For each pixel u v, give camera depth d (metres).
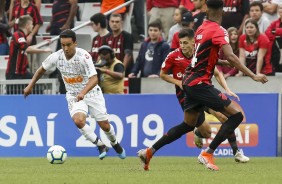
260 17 47.12
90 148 42.59
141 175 28.75
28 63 50.75
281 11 45.72
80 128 36.25
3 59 52.72
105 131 37.03
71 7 53.38
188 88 29.62
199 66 29.44
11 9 55.09
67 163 37.00
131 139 42.41
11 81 47.91
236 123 29.75
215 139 30.09
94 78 34.75
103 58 43.94
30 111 42.97
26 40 49.31
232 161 37.69
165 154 42.28
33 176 28.73
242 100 41.66
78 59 35.00
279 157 40.97
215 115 36.88
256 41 44.72
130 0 52.75
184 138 42.12
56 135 42.84
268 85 44.69
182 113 42.00
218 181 26.23
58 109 42.81
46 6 58.34
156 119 42.25
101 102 36.66
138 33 54.22
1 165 35.91
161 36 47.44
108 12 51.03
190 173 29.59
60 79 47.03
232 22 48.06
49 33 54.56
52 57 35.44
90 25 54.56
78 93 35.88
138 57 47.31
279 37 45.81
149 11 51.53
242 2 47.97
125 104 42.44
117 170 31.67
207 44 29.17
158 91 46.12
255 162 37.00
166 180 26.56
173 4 50.66
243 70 28.83
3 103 43.16
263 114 41.50
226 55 28.86
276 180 26.75
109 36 48.31
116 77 43.81
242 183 25.58
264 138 41.53
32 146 42.97
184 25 43.91
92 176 28.36
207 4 29.48
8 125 43.12
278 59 46.09
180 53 36.06
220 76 35.16
